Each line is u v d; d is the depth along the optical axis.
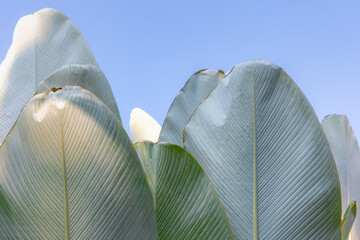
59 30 1.53
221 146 1.21
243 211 1.18
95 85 1.34
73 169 0.99
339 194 1.17
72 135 0.98
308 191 1.16
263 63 1.20
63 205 0.99
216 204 1.10
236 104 1.21
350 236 1.53
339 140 1.59
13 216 1.00
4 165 0.99
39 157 0.98
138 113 1.89
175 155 1.12
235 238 1.18
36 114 0.98
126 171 1.00
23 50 1.54
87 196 0.99
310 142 1.17
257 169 1.19
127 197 1.00
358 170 1.59
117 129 0.99
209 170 1.22
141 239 1.02
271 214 1.17
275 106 1.19
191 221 1.11
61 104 0.98
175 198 1.12
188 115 1.43
